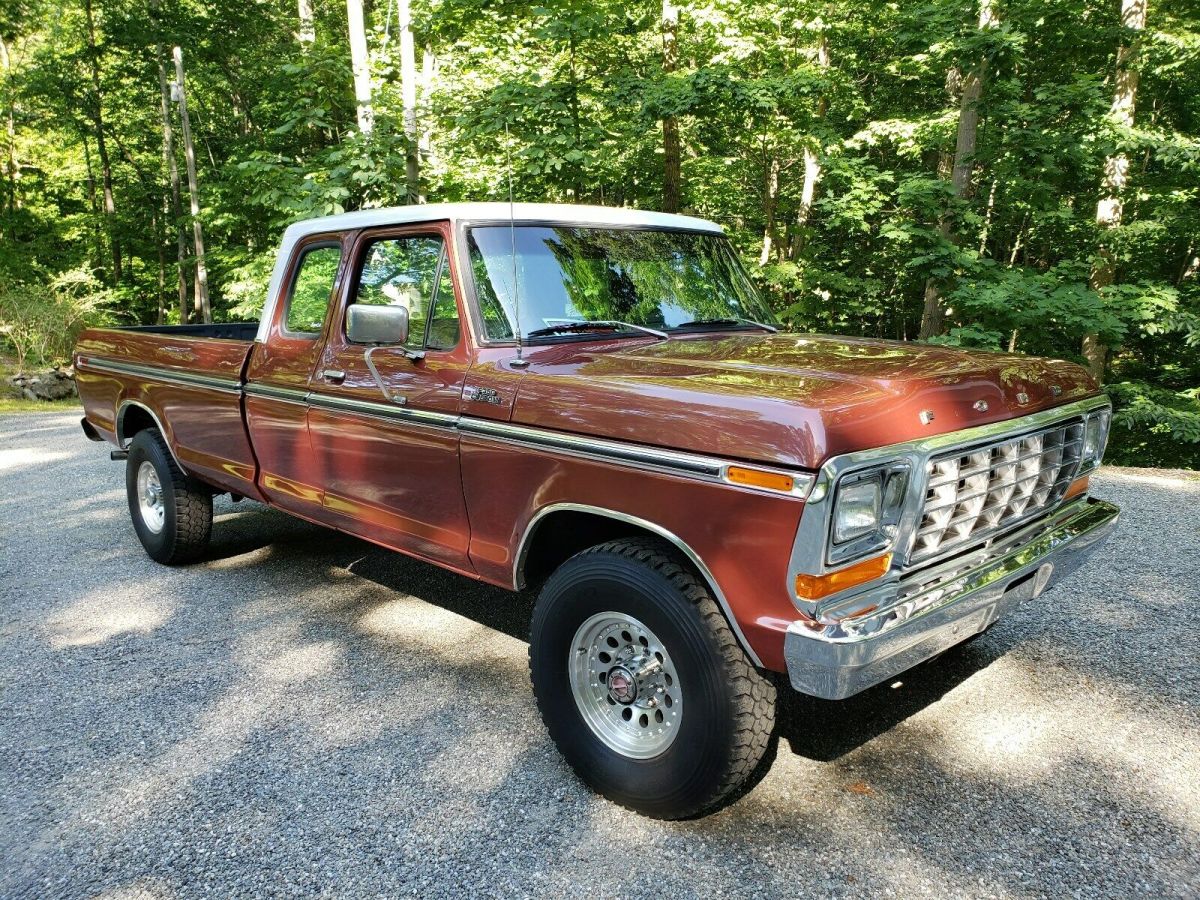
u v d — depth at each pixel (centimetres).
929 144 1405
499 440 305
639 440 260
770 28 1395
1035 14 1080
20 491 760
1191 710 340
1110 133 1141
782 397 241
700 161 1620
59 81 2350
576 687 290
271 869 256
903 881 246
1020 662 384
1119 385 1345
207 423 472
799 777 299
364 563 539
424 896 244
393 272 365
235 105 2575
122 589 498
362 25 1212
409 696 363
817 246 1666
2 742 329
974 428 261
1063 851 257
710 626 249
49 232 2567
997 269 1028
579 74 1296
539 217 360
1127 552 527
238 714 349
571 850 263
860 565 233
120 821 280
